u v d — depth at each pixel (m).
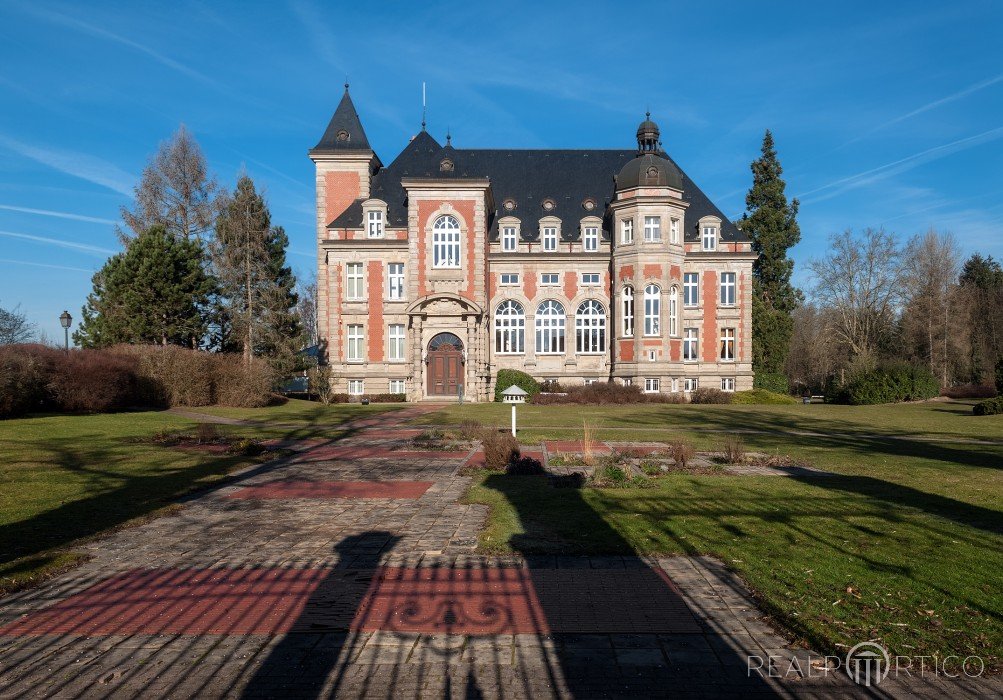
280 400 39.69
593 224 46.94
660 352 44.19
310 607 6.61
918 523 9.50
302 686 5.07
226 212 47.06
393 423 26.34
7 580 7.29
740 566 7.63
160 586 7.23
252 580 7.41
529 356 46.72
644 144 48.03
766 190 55.22
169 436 20.38
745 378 47.25
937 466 15.00
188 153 50.62
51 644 5.80
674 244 45.09
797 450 17.97
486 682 5.13
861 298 59.88
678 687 5.05
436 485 12.90
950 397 47.50
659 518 9.89
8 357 25.89
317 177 46.38
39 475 13.55
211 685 5.09
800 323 72.31
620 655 5.56
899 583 7.01
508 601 6.74
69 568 7.82
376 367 44.16
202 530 9.53
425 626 6.14
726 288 47.62
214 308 44.44
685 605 6.59
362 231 44.81
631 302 45.09
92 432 21.16
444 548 8.55
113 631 6.07
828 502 10.96
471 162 51.47
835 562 7.71
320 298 46.69
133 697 4.91
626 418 28.69
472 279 42.28
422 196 42.47
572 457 16.03
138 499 11.45
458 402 41.00
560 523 9.63
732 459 15.73
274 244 48.50
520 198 49.56
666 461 15.48
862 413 32.75
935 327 57.34
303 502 11.38
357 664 5.42
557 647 5.71
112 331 39.84
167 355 32.72
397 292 44.56
